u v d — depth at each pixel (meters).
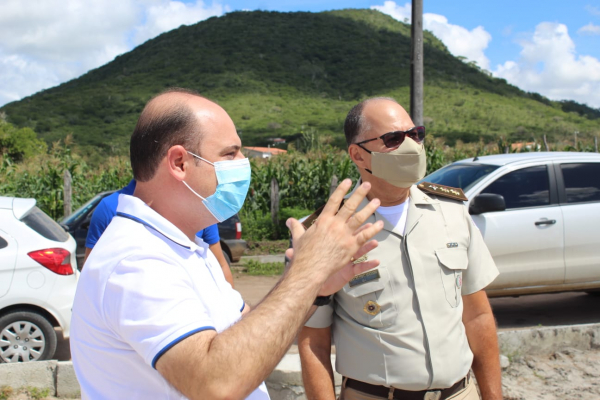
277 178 14.48
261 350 1.20
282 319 1.24
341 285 1.70
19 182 14.06
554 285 5.63
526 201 5.64
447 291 2.12
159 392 1.25
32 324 4.68
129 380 1.25
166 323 1.19
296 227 1.48
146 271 1.24
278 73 167.62
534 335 4.53
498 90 159.25
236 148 1.48
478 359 2.28
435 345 2.03
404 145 2.09
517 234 5.46
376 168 2.13
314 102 146.62
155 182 1.43
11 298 4.59
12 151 22.05
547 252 5.54
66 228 7.62
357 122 2.20
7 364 3.91
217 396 1.15
